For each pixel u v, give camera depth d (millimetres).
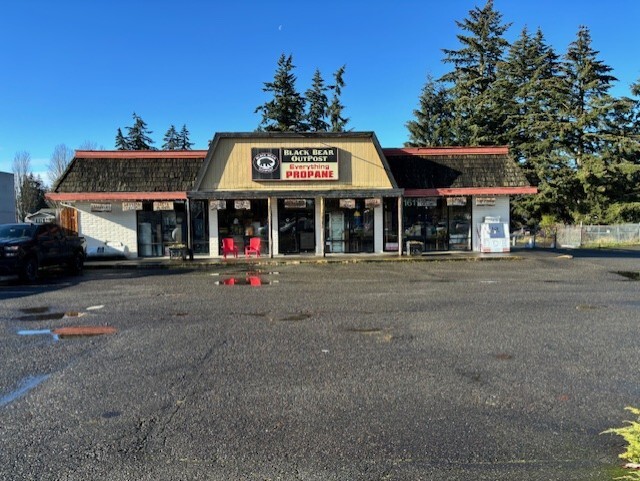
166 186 21938
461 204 23516
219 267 19391
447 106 49406
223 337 7781
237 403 5043
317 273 16938
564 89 41500
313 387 5500
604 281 14570
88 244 22750
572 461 3883
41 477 3650
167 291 12852
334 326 8547
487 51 47375
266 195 21734
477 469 3766
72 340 7637
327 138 22344
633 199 40438
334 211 23484
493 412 4809
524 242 32688
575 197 40781
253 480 3609
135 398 5184
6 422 4602
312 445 4145
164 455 3975
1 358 6668
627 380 5695
